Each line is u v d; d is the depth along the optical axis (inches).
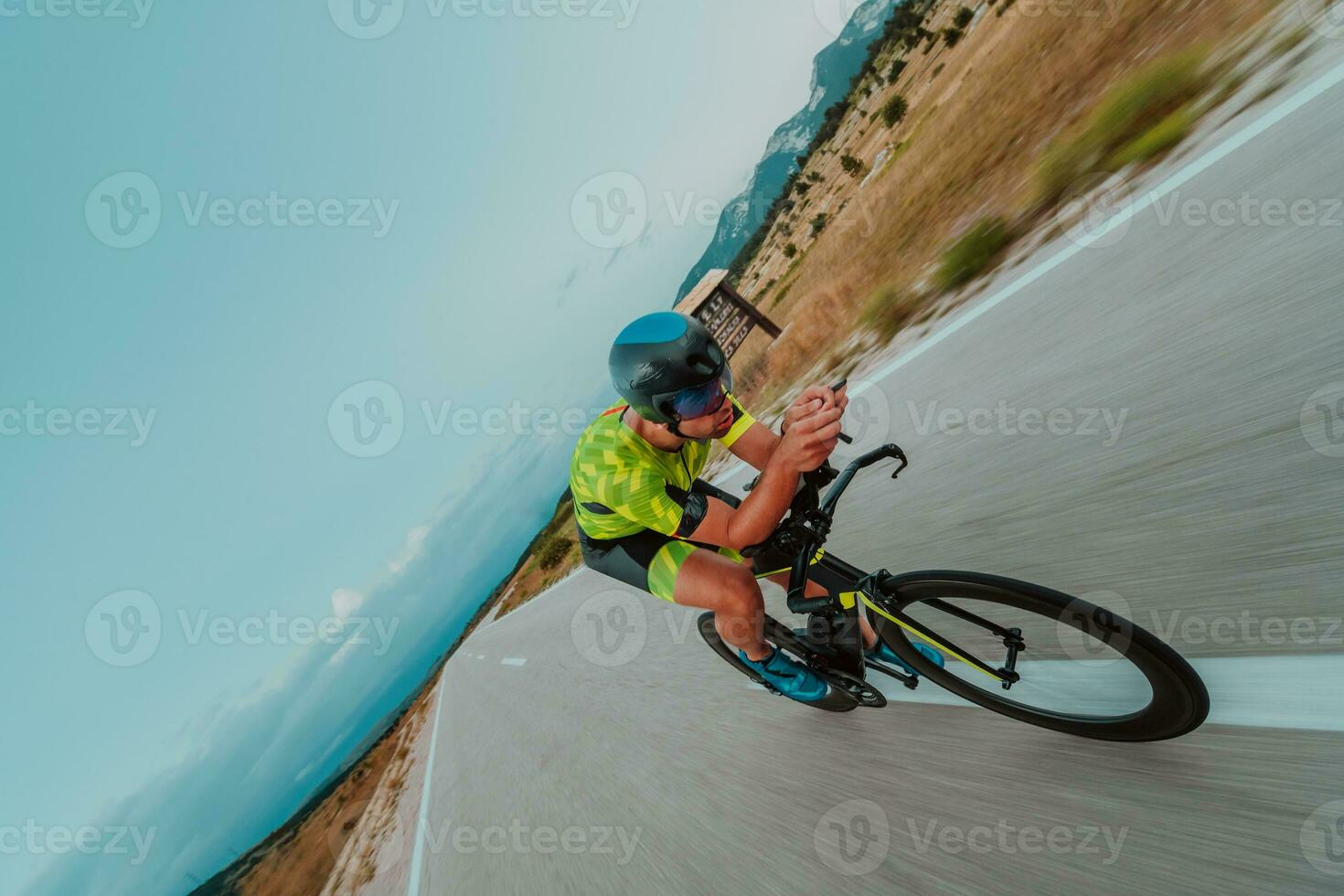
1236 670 63.9
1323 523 67.6
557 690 247.9
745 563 95.7
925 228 314.0
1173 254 124.0
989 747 80.1
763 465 86.8
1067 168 195.2
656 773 129.5
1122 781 64.6
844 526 152.9
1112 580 82.0
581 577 541.0
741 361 494.9
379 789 569.3
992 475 120.9
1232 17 178.1
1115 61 249.1
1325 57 127.3
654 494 73.7
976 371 155.7
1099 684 69.9
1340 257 90.5
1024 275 171.5
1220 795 56.7
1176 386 99.9
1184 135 154.4
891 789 83.7
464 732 358.9
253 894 1019.9
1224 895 50.3
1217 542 75.2
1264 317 94.7
